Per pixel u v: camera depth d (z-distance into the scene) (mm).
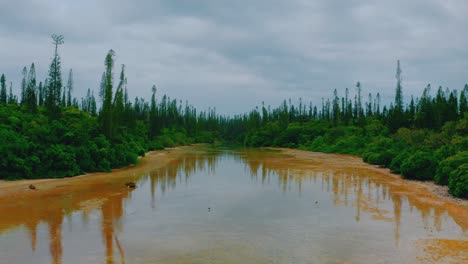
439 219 21641
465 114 67000
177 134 128125
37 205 24500
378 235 18453
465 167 28844
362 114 117625
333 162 60312
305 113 154125
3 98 90500
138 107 131250
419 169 37969
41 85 88188
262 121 161000
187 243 17094
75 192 29672
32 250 15859
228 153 85500
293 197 28609
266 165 55031
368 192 30734
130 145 62219
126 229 19359
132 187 32594
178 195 29297
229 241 17438
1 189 29438
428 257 15312
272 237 18109
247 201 27016
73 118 57625
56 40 64312
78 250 15961
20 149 35438
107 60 56688
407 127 82375
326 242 17312
